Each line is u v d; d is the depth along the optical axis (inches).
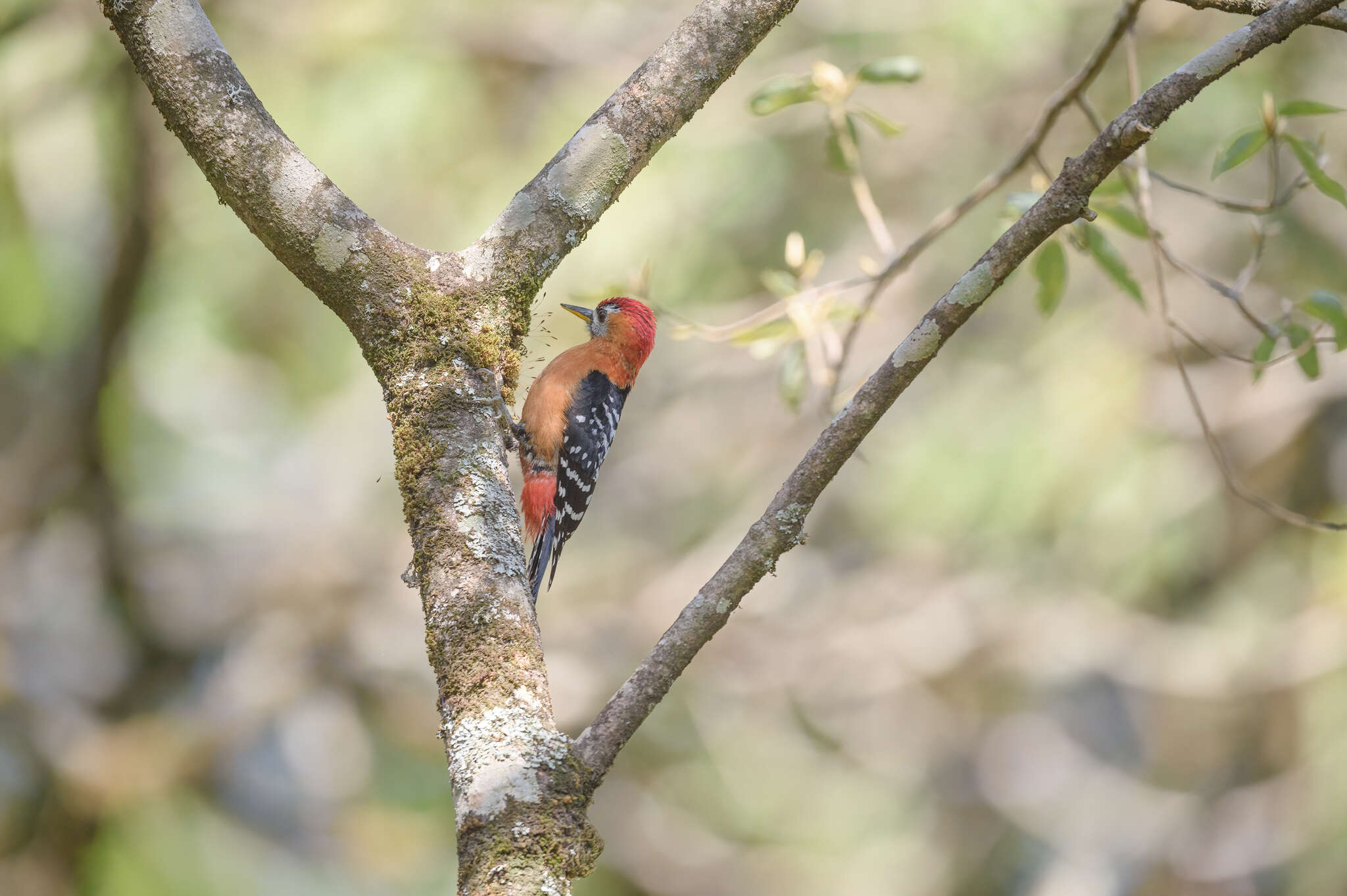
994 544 552.1
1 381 592.7
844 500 621.9
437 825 594.6
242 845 556.1
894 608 590.2
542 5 552.7
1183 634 555.8
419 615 578.2
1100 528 528.4
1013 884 667.4
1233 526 568.1
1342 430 562.3
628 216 550.6
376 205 551.2
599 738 140.8
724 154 568.4
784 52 565.0
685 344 641.6
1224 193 529.7
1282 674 540.4
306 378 607.8
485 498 155.2
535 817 129.9
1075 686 683.4
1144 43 525.7
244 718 539.8
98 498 536.4
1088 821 621.9
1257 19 154.5
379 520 605.3
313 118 530.6
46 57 506.6
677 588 580.4
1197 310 529.7
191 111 162.4
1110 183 257.3
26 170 525.7
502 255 169.2
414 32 538.6
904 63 271.0
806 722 666.2
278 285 588.1
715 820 643.5
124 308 489.4
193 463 646.5
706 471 628.7
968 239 567.8
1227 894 575.2
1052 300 274.4
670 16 560.1
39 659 554.9
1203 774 625.9
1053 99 253.8
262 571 584.1
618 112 174.6
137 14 162.9
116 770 519.2
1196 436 528.7
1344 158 502.3
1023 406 545.0
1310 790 540.4
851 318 287.6
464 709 139.6
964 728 637.3
